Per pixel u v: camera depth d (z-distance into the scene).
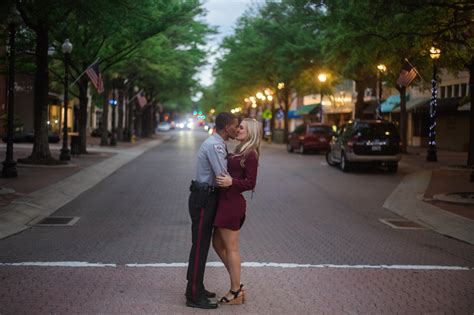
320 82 37.53
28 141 37.16
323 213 12.37
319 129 33.91
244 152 5.75
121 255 8.03
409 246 9.12
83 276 6.84
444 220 11.28
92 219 11.17
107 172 20.97
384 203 14.12
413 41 16.58
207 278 6.86
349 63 27.30
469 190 15.95
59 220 11.02
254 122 5.82
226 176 5.60
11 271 7.02
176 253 8.21
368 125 21.89
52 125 52.47
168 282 6.66
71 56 24.38
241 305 5.83
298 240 9.35
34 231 9.87
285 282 6.73
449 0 15.33
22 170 19.05
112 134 38.88
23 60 22.83
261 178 19.53
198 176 5.82
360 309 5.77
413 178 19.66
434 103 26.97
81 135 28.09
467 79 35.44
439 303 6.04
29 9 15.37
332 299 6.09
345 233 10.12
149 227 10.35
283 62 37.19
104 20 16.05
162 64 34.84
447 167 22.86
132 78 42.62
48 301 5.84
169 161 27.30
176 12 24.05
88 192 15.42
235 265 5.82
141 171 21.81
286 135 49.94
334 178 19.92
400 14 15.90
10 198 12.54
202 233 5.73
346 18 16.39
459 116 37.34
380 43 16.95
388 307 5.86
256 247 8.71
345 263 7.78
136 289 6.34
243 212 5.79
